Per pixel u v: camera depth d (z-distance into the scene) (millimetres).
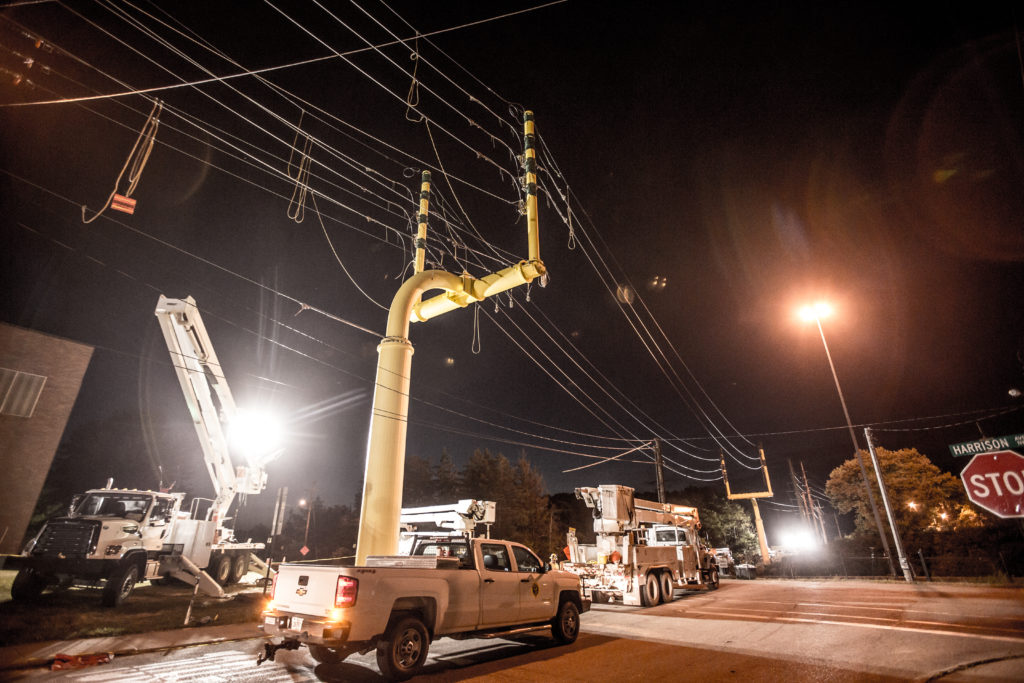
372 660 8117
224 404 16141
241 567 17812
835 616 12289
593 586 16406
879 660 7707
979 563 23188
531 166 11844
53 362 18438
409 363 12492
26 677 6812
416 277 13016
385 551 10875
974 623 10602
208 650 8625
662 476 27516
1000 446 5152
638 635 10227
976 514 32188
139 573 13352
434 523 15312
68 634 9078
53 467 30328
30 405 17688
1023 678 6488
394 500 11297
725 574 37312
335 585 6578
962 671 6926
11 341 17547
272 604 7305
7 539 16625
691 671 7262
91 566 12211
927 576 23672
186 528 15047
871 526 36188
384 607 6723
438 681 6816
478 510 14539
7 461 17031
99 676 6922
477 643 9430
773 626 11062
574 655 8406
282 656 8258
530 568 9359
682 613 13781
